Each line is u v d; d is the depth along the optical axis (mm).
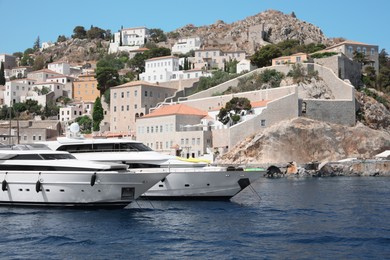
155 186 53719
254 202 54938
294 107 117125
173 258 29562
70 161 46500
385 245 32562
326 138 116250
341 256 29844
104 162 50531
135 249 31750
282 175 107250
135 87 143125
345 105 124375
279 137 112062
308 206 51594
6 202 46656
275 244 33062
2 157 46875
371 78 156500
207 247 32250
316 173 109062
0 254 30562
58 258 29734
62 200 45219
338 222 41406
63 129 161750
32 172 45312
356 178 101875
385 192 67375
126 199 45844
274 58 167625
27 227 38500
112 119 147750
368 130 122438
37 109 178875
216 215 45000
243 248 31984
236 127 111688
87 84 190750
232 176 53969
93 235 35844
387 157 117000
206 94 141875
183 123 119188
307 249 31641
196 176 53375
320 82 133125
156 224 40281
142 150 57344
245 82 140125
